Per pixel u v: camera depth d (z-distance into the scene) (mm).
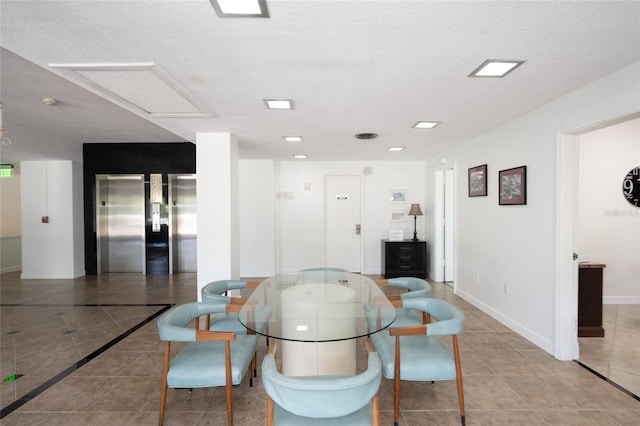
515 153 3648
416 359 2184
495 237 4086
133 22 1704
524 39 1907
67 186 6406
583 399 2449
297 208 7051
